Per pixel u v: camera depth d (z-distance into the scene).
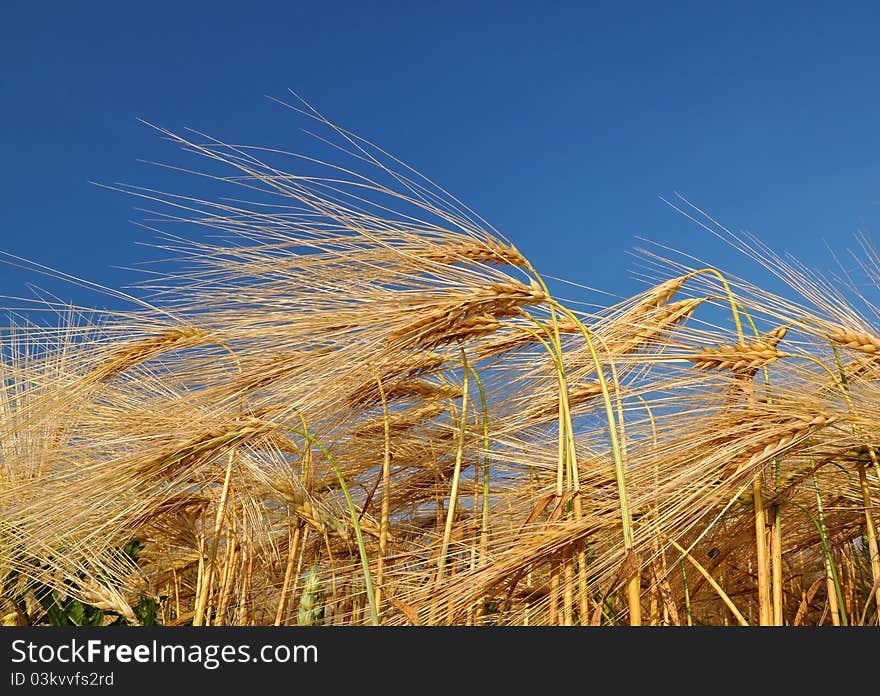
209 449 0.93
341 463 1.13
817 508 1.04
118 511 0.93
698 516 0.89
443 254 0.95
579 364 1.03
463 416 1.01
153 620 1.01
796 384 0.96
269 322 0.93
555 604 0.89
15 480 1.00
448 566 0.97
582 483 0.96
